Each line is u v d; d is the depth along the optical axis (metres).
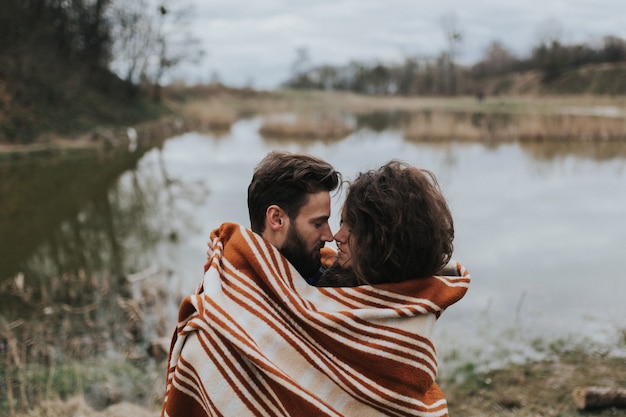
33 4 31.59
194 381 1.25
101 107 30.22
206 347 1.21
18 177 17.81
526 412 4.73
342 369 1.19
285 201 1.33
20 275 7.94
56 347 6.37
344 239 1.33
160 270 9.25
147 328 7.03
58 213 13.40
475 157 20.38
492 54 100.12
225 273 1.28
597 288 7.67
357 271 1.29
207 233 11.52
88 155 22.69
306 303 1.24
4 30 28.12
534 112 43.75
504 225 10.89
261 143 26.64
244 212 13.19
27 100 25.38
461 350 5.93
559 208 12.41
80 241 11.02
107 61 35.38
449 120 30.28
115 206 14.04
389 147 23.78
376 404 1.18
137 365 6.04
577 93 75.31
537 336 6.22
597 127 26.36
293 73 98.19
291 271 1.28
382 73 91.88
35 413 4.65
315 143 26.03
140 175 18.27
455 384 5.30
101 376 5.59
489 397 5.05
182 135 31.70
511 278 8.08
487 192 14.09
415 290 1.26
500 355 5.79
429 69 88.62
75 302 7.87
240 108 54.72
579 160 19.52
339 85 95.94
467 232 10.36
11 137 22.48
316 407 1.14
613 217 11.62
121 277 8.92
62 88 28.39
